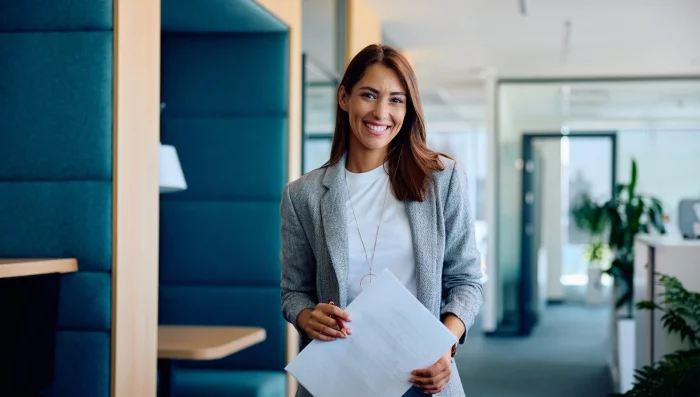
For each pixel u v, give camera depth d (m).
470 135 17.34
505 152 11.29
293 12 5.28
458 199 2.16
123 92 3.23
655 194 11.58
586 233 14.09
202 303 5.27
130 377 3.30
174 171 4.32
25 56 3.23
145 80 3.42
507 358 8.98
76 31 3.21
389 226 2.13
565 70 10.80
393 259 2.13
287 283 2.26
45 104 3.22
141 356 3.39
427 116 16.05
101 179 3.20
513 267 11.14
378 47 2.13
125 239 3.26
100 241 3.19
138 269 3.37
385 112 2.09
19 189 3.23
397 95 2.11
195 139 5.30
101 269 3.20
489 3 7.46
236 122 5.26
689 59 9.96
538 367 8.41
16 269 2.83
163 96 5.33
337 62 6.98
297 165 5.43
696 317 4.34
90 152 3.19
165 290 5.29
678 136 11.43
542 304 13.13
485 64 10.48
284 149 5.24
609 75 11.12
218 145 5.27
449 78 11.59
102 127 3.19
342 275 2.12
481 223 17.25
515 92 11.37
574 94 11.33
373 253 2.13
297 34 5.39
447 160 2.20
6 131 3.24
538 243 12.48
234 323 5.24
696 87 11.07
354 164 2.21
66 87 3.21
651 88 11.14
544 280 13.59
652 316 5.22
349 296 2.15
